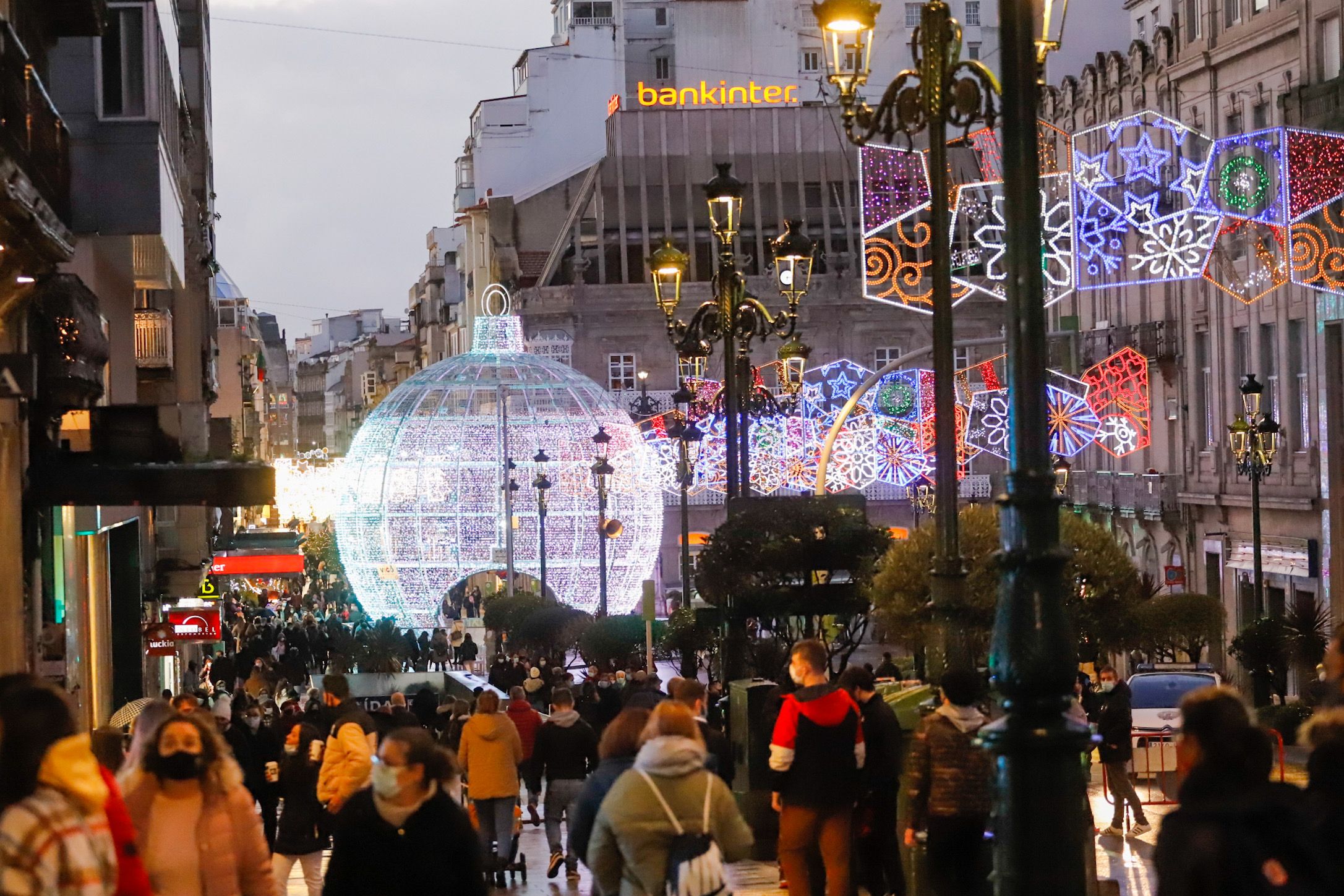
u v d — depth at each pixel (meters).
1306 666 33.91
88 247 28.09
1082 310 64.38
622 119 90.81
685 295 88.00
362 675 38.94
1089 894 11.02
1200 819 6.46
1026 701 8.49
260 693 34.94
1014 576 8.59
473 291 104.44
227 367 76.56
